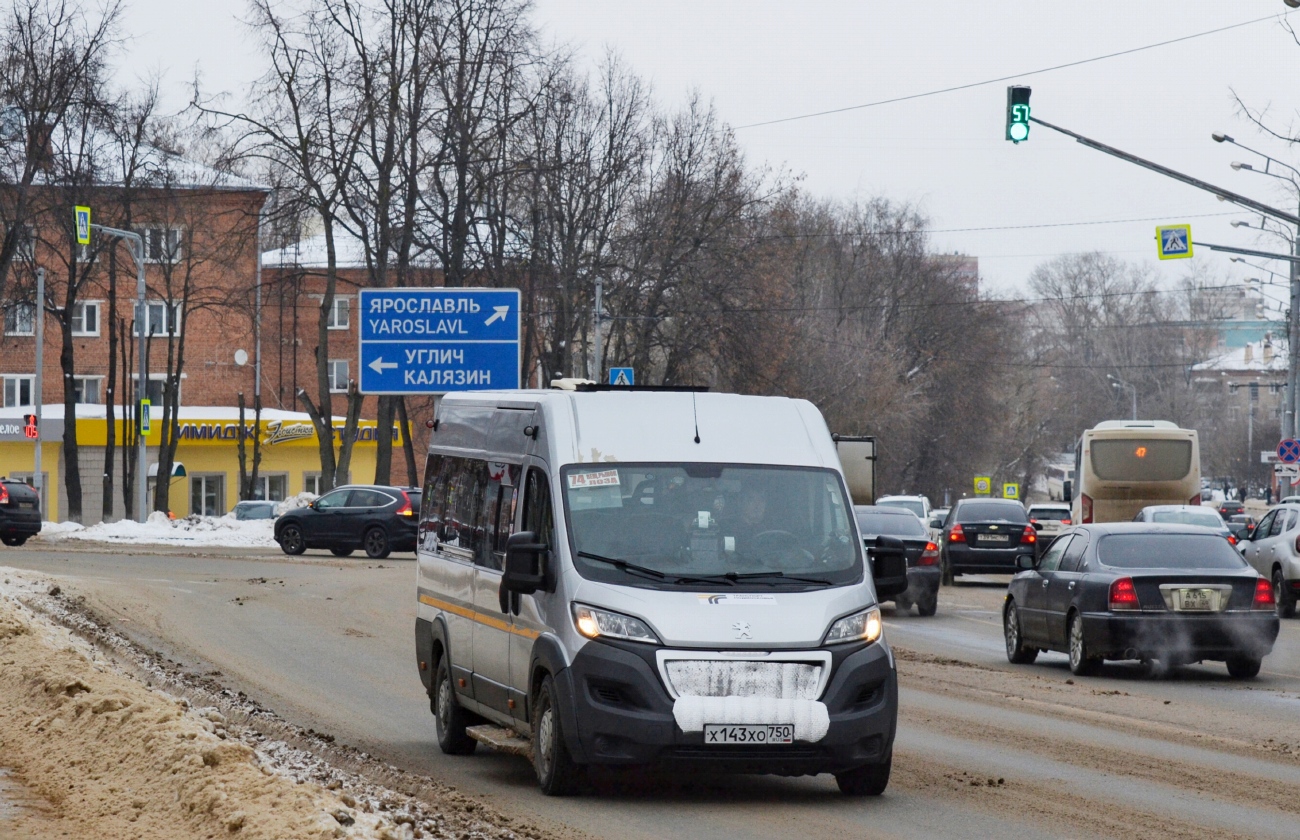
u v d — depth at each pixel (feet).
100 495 383.04
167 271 339.77
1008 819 51.19
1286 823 50.65
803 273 444.96
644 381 316.81
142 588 152.25
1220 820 51.06
